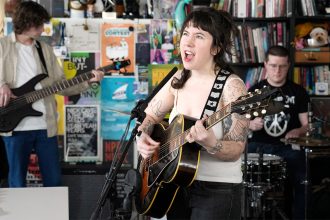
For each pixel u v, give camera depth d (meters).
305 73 4.39
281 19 4.36
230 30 2.08
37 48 3.69
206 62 2.06
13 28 3.63
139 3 4.30
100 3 4.23
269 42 4.33
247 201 3.68
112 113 4.16
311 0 4.30
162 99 2.30
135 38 4.17
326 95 4.38
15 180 3.63
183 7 4.09
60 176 3.76
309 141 3.69
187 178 2.01
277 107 1.75
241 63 4.32
